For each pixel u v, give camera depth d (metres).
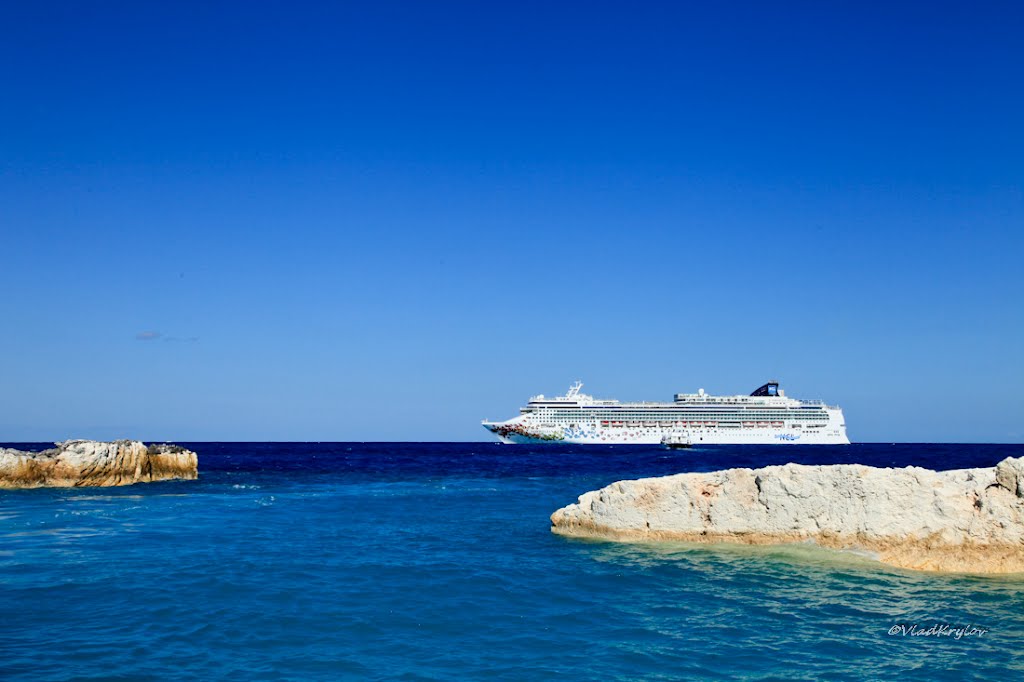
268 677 14.28
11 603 19.75
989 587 21.00
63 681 13.95
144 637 16.78
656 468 95.62
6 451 57.06
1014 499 22.50
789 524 25.23
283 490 59.69
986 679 14.37
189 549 28.44
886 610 18.89
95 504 46.69
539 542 29.22
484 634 17.06
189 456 73.38
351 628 17.52
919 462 107.62
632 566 23.80
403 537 31.52
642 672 14.66
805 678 14.38
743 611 18.83
